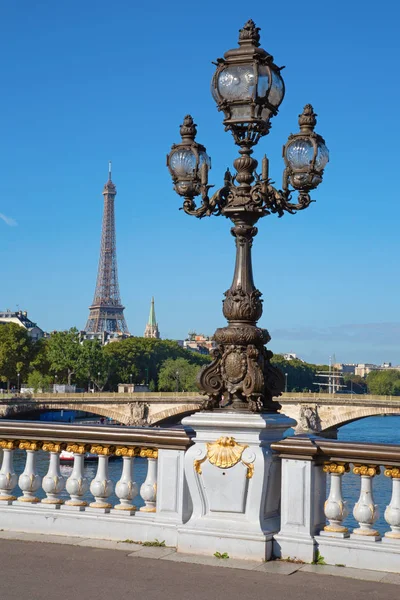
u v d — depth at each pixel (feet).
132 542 36.29
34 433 38.81
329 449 33.24
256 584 30.53
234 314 34.47
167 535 35.65
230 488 34.24
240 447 34.06
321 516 34.24
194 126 36.35
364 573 31.91
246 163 34.68
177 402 424.46
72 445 38.42
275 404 35.63
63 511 37.93
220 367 34.91
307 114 34.30
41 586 30.14
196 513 35.09
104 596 29.07
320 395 388.98
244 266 34.88
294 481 33.71
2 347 575.38
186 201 36.09
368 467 33.12
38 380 555.28
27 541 36.55
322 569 32.37
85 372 597.52
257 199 34.01
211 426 34.45
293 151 33.91
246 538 33.58
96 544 35.96
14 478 39.58
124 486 37.24
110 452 37.86
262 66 34.42
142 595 29.25
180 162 35.73
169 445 35.91
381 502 99.55
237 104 34.71
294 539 33.42
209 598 28.96
